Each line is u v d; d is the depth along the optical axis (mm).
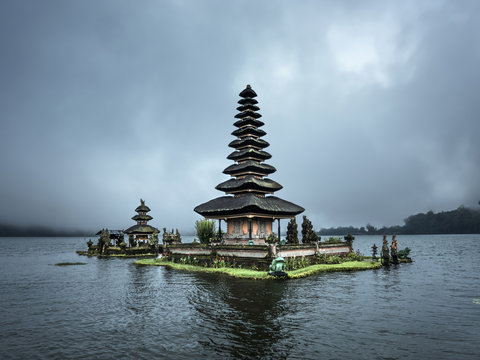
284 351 12281
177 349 12719
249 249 36594
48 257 77188
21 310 20594
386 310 18625
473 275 34562
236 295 23094
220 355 11961
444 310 18703
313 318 16906
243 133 50250
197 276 33906
